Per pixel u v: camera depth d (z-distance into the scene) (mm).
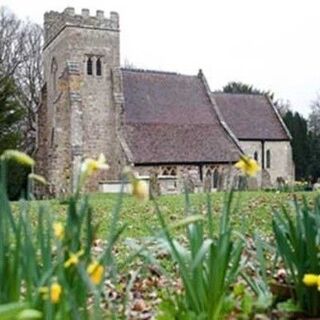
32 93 47344
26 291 2213
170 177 33188
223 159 37531
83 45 37594
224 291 3090
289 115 53219
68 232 2332
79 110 36562
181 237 6926
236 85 62938
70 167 36312
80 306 2240
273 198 16828
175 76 41781
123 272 4965
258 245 3719
